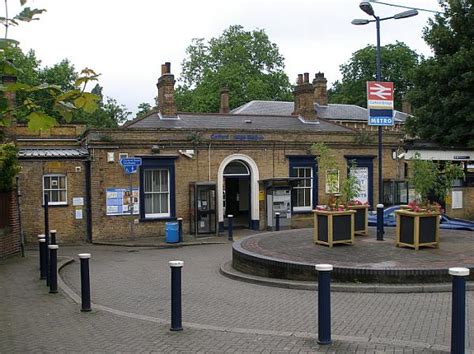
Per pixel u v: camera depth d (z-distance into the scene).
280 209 24.23
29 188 21.25
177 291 7.88
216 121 27.30
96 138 21.69
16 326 8.41
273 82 54.50
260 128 26.81
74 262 16.44
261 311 9.16
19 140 25.12
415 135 30.39
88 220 21.97
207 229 23.03
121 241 21.70
